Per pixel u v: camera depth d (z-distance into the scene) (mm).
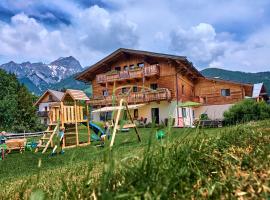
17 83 54688
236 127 3254
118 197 1061
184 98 32781
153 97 30266
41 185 2783
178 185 1312
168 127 1604
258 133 3066
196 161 1684
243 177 1404
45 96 60125
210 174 1606
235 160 1784
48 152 13406
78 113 15461
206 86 35594
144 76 31062
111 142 1243
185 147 1716
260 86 38656
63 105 14680
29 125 52344
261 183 1259
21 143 15195
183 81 33094
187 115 32969
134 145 8430
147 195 1099
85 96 15844
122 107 1421
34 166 8516
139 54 31703
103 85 35156
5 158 11969
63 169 5043
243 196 1207
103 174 1198
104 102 32500
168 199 1176
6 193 2232
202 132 2117
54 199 1497
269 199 1136
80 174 2830
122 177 1464
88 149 10961
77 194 1447
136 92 31297
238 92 33531
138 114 32438
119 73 32375
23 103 51969
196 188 1344
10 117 45250
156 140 1579
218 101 34531
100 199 1111
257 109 20891
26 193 1979
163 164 1475
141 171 1331
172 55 29297
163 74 31594
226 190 1283
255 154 1874
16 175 6543
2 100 46000
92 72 35562
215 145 2115
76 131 15023
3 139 19281
